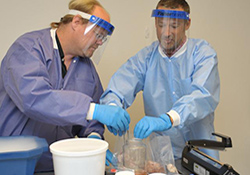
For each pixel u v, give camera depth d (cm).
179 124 125
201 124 147
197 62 144
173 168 106
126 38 214
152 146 117
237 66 231
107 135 211
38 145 85
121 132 121
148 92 156
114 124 113
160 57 151
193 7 221
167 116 122
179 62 147
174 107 131
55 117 106
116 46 212
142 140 116
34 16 194
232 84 230
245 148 233
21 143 87
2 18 188
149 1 216
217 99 138
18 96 109
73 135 149
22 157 78
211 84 135
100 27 126
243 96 233
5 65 119
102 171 84
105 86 212
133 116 218
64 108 106
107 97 142
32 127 126
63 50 137
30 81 106
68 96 108
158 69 155
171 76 150
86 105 109
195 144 118
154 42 154
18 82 106
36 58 113
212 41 226
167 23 133
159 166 107
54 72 129
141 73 158
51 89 109
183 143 149
